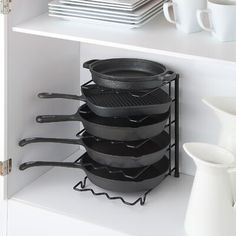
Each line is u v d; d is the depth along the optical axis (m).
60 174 1.97
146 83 1.76
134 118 1.80
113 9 1.65
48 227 1.81
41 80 1.87
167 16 1.65
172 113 1.96
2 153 1.78
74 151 2.12
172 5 1.67
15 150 1.82
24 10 1.71
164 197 1.85
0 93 1.73
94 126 1.77
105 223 1.74
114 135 1.77
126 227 1.72
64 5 1.67
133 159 1.76
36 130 1.90
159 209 1.79
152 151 1.84
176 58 1.89
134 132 1.75
